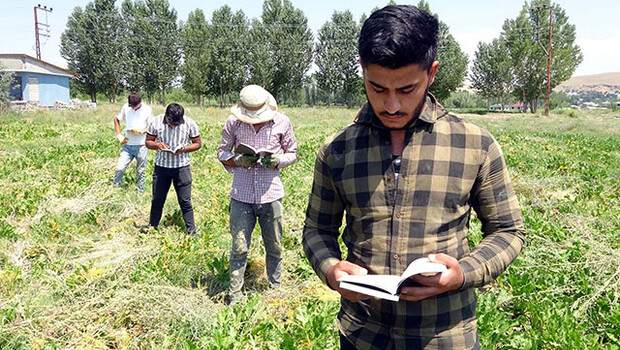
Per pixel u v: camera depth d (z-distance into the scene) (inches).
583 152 632.4
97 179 394.6
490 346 157.1
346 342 82.6
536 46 2317.9
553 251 232.1
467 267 69.2
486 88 2603.3
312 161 511.8
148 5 2285.9
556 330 163.9
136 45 2224.4
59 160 496.4
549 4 2311.8
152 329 176.4
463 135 72.2
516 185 394.0
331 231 86.0
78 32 2198.6
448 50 2324.1
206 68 2206.0
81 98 2992.1
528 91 2397.9
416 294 67.5
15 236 263.4
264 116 186.1
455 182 71.7
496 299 188.5
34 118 1061.8
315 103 2751.0
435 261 67.4
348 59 2394.2
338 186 78.2
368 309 78.4
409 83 63.2
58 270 219.6
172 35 2241.6
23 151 570.9
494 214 74.1
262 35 2314.2
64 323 176.1
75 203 311.6
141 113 351.6
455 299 75.1
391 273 73.7
